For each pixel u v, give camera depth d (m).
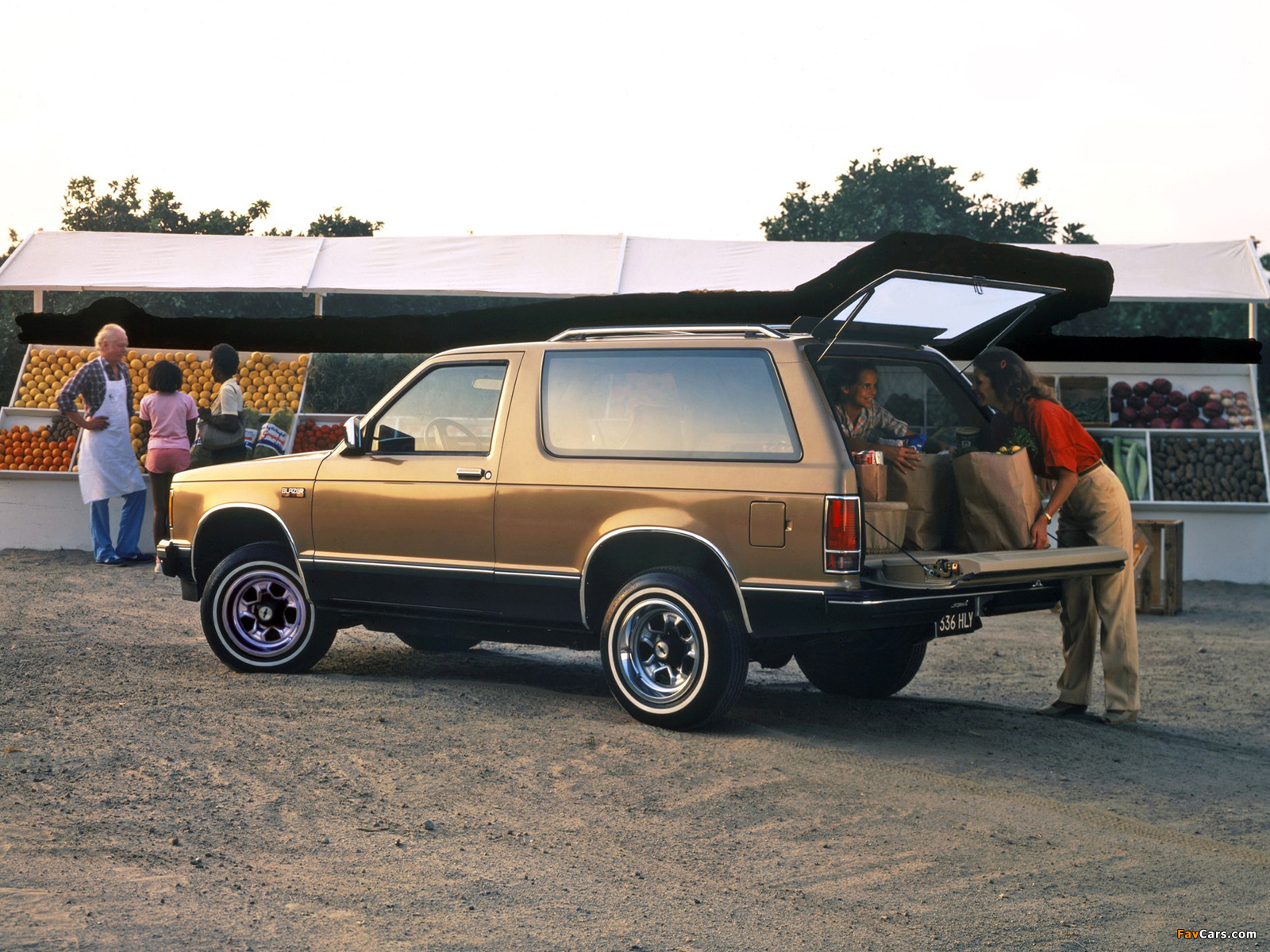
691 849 4.69
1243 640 10.58
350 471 7.20
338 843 4.56
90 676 7.25
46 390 15.48
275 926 3.76
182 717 6.16
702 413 6.22
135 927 3.66
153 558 13.78
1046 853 4.82
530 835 4.76
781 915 4.08
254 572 7.51
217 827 4.65
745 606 5.97
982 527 6.52
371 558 7.09
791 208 46.03
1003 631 11.09
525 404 6.74
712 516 6.03
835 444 5.84
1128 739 6.84
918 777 5.78
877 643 6.34
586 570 6.40
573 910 4.04
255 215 38.69
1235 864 4.79
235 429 11.93
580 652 9.13
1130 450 14.67
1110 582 7.14
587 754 5.78
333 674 7.58
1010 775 5.91
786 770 5.70
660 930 3.91
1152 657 9.77
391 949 3.64
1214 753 6.66
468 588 6.80
